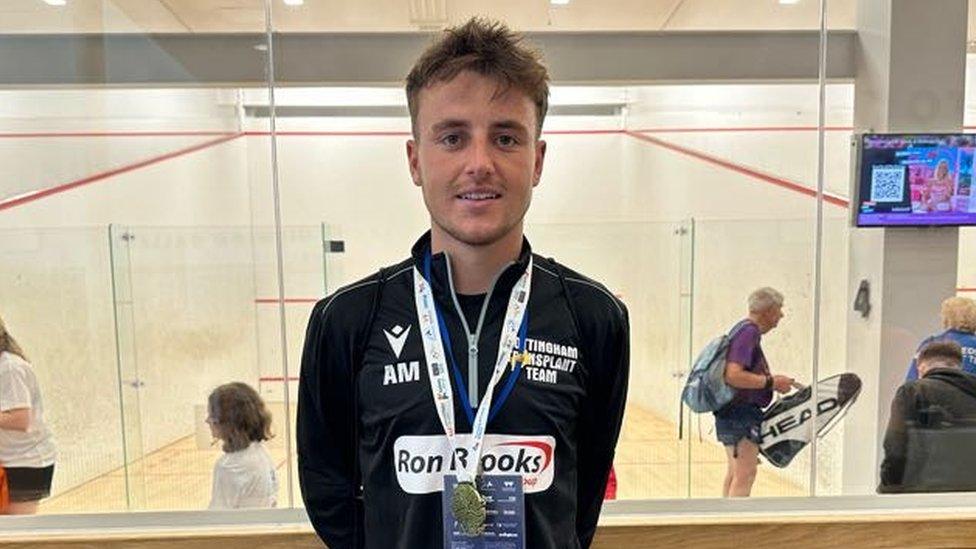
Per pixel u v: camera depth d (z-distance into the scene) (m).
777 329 3.44
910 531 1.65
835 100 3.33
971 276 2.98
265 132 6.14
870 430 2.91
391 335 0.94
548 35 3.22
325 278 4.85
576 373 0.94
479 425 0.89
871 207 2.88
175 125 5.82
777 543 1.64
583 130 6.28
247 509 1.69
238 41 3.27
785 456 2.83
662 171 6.12
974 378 2.23
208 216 6.14
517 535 0.87
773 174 4.84
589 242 4.03
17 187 5.09
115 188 5.58
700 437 3.00
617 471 2.83
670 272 4.04
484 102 0.87
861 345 3.18
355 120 5.96
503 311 0.93
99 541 1.58
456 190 0.88
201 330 4.41
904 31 2.99
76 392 3.82
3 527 1.62
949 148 2.83
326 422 1.04
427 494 0.88
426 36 3.17
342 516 1.08
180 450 3.55
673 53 3.28
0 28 3.22
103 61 3.28
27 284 3.73
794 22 3.50
